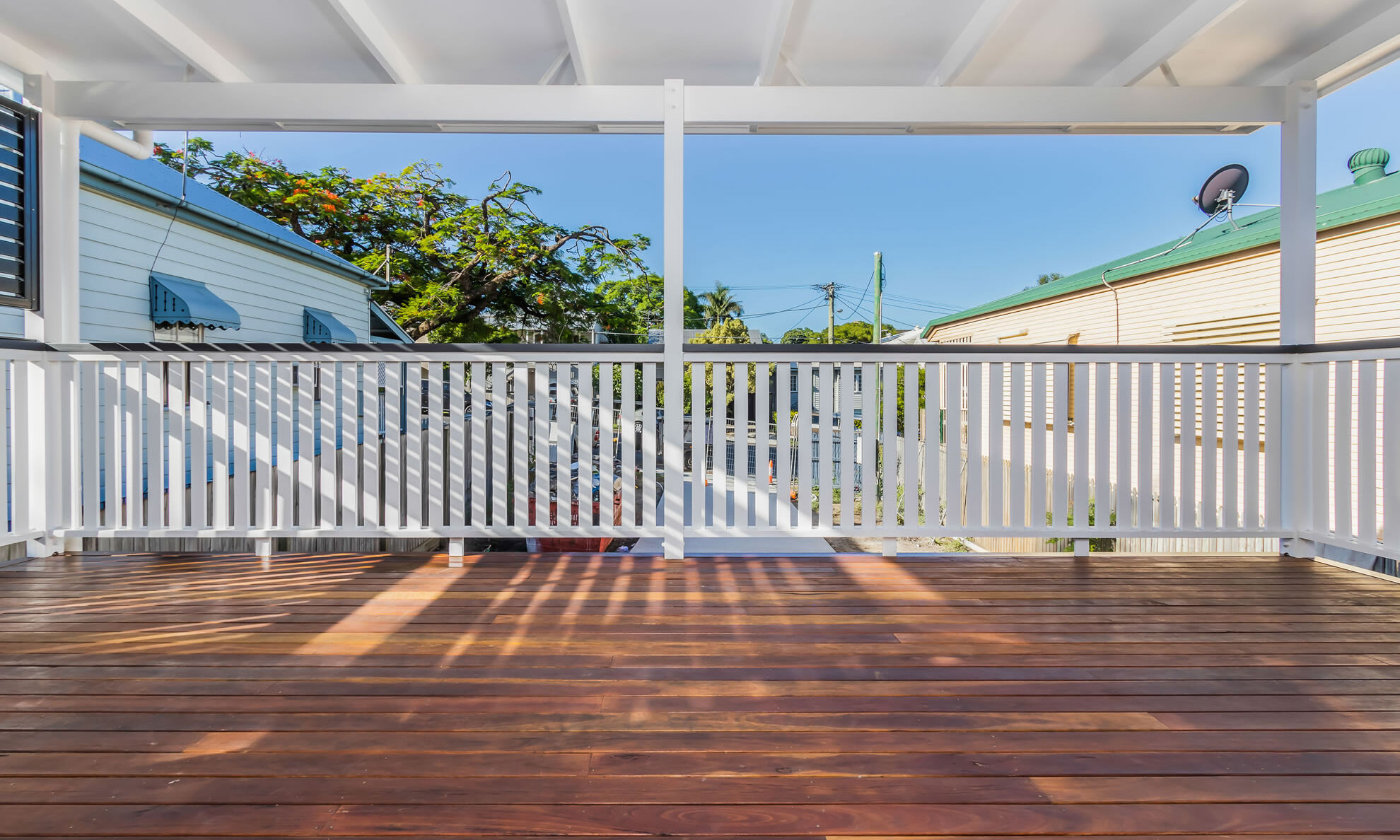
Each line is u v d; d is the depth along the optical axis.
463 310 17.25
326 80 3.50
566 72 3.43
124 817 1.15
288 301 7.92
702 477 3.03
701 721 1.50
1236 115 3.14
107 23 2.84
